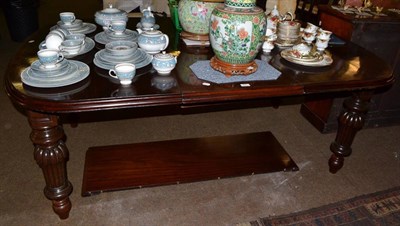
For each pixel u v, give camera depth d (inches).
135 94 42.5
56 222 54.6
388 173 71.2
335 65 55.9
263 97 47.0
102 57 49.9
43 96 40.3
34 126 44.1
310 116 90.4
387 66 56.7
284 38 65.2
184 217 57.2
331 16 80.5
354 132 64.6
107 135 80.1
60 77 43.5
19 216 55.3
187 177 63.4
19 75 45.0
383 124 89.5
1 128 80.4
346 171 71.3
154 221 56.1
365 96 59.3
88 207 58.1
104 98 41.1
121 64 45.0
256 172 66.1
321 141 82.0
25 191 60.6
